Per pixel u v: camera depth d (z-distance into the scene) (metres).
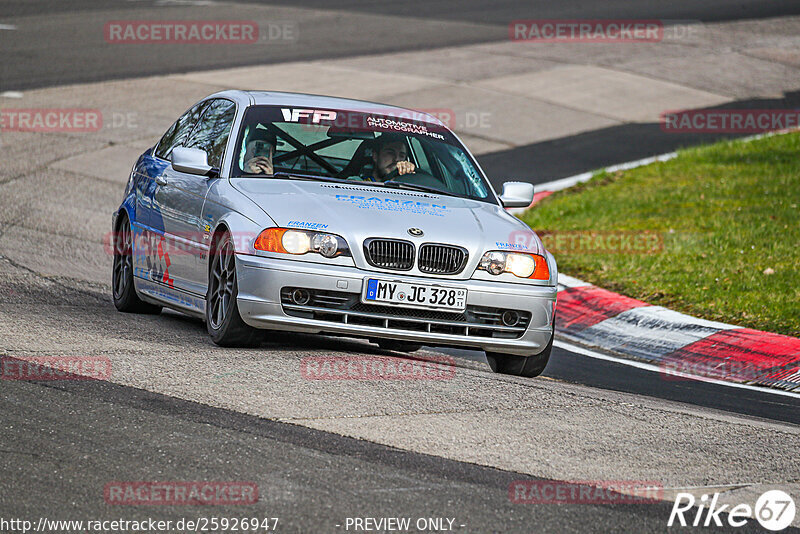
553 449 18.80
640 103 78.62
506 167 60.97
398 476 16.66
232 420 18.84
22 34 91.19
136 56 84.88
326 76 80.19
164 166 30.77
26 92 71.81
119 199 51.53
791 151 60.75
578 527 15.17
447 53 91.38
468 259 24.89
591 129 71.00
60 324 26.86
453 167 28.94
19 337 24.36
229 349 24.88
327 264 24.11
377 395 21.28
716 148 62.78
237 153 27.33
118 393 20.05
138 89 74.12
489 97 77.38
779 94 82.69
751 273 38.75
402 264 24.41
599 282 39.78
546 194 55.25
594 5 118.88
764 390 28.55
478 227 25.77
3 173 53.88
